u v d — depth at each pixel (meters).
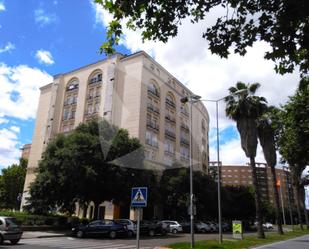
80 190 28.67
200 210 45.34
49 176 29.03
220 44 5.62
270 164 36.34
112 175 27.45
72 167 27.53
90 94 51.25
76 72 55.06
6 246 16.36
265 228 67.81
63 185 28.58
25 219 29.22
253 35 5.39
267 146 35.84
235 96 30.03
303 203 62.28
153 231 29.52
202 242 21.30
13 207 70.06
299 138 19.12
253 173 28.77
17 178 71.44
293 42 5.12
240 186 65.44
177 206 39.34
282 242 25.02
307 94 18.05
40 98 61.41
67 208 33.00
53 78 58.66
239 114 29.62
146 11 5.51
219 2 5.43
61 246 17.11
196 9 5.52
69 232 28.02
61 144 31.31
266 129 34.62
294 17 4.77
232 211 59.31
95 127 30.39
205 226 41.97
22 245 17.11
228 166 131.25
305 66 5.91
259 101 29.64
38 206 32.88
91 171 26.88
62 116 54.81
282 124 22.05
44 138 55.72
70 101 54.56
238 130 29.80
